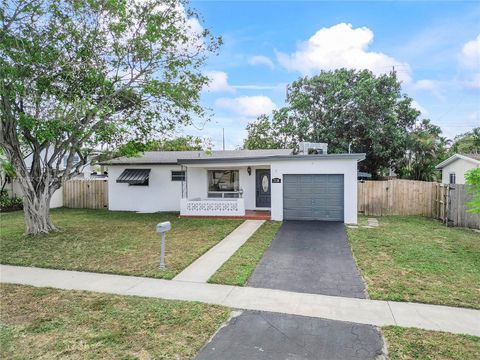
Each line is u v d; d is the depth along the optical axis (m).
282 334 4.67
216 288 6.52
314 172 14.32
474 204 9.88
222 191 17.83
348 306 5.61
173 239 10.92
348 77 27.64
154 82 11.95
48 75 10.74
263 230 12.42
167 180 18.48
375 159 26.98
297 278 7.09
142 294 6.22
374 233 11.73
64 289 6.50
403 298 5.89
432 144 26.75
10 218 15.88
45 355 4.14
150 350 4.26
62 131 11.36
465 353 4.13
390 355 4.11
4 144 10.91
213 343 4.43
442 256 8.63
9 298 6.03
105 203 20.28
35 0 9.97
